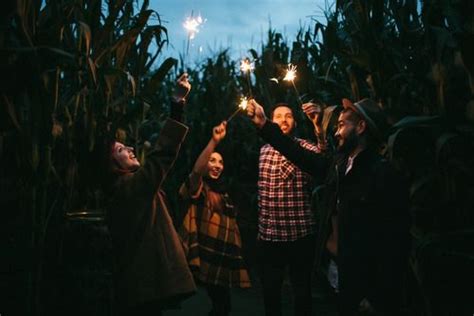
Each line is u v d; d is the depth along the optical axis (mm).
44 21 3564
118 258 2910
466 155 3584
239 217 7285
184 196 4191
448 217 3721
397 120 3871
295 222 4207
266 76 6477
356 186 3045
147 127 6914
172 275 2863
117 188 2943
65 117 3689
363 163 3074
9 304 3543
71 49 3826
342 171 3139
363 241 2963
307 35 5988
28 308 3529
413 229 3727
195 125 7777
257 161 7566
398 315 2928
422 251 3625
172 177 7676
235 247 4293
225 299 4316
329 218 3279
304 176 4254
